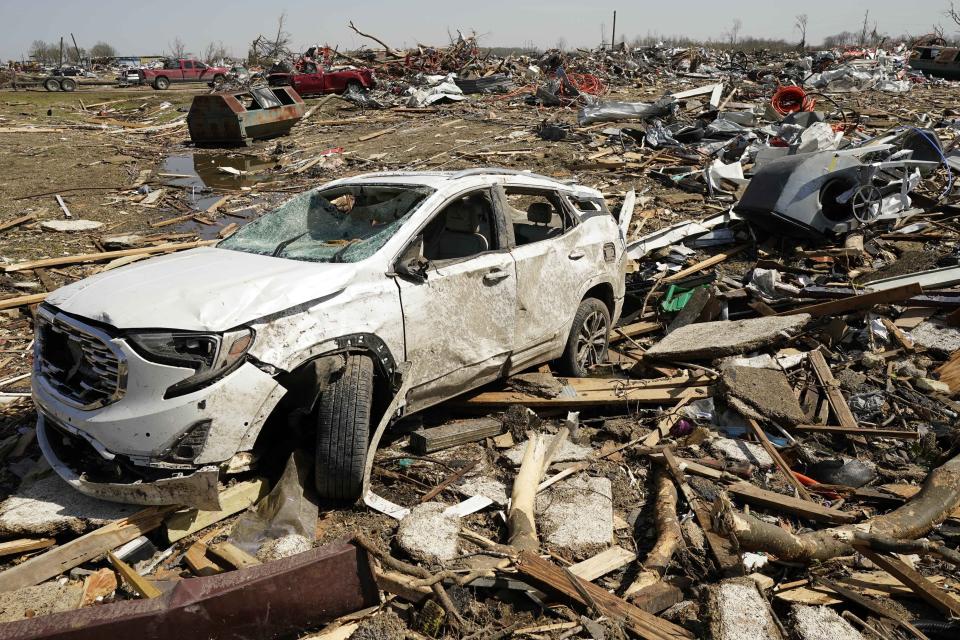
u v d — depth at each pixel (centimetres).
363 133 2220
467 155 1694
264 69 3797
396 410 439
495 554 356
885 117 2134
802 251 895
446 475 444
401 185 491
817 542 358
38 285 827
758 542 347
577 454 472
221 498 381
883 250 898
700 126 1778
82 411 357
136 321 347
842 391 555
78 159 1783
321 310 387
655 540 383
